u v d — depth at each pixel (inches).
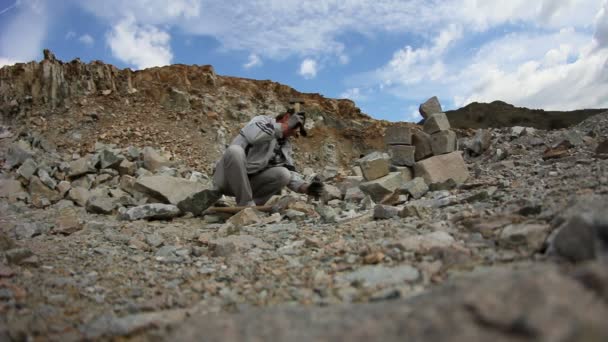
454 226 153.3
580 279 62.2
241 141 254.7
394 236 149.3
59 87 557.6
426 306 68.9
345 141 636.7
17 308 108.1
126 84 596.1
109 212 275.0
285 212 234.1
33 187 322.7
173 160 478.6
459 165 263.0
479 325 60.1
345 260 131.8
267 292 114.6
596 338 53.2
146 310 107.4
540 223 132.4
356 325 70.7
